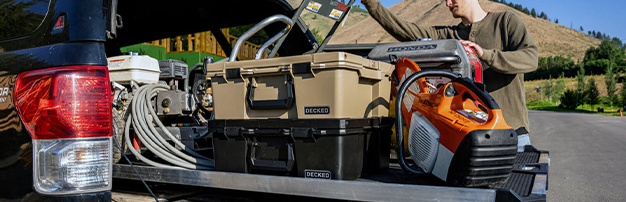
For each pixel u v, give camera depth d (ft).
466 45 9.29
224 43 13.57
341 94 6.47
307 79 6.66
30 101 6.02
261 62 7.01
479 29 11.47
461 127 5.93
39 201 5.90
